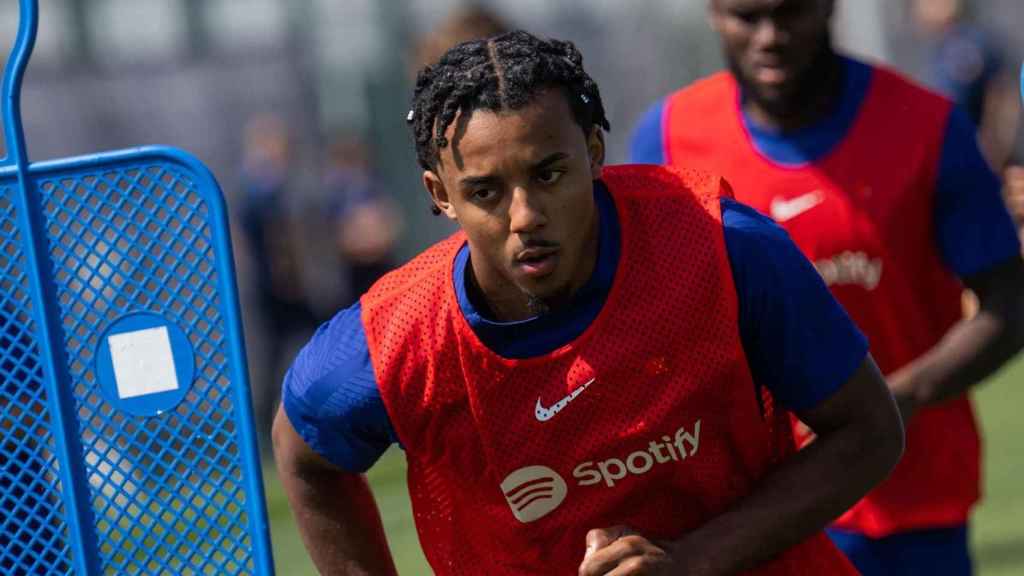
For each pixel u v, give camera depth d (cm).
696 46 4884
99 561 1098
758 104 1493
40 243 1084
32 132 4238
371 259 4225
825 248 1473
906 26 4575
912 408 1425
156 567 1093
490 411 1011
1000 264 1459
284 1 4516
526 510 1047
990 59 4059
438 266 1016
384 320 1018
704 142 1526
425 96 956
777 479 1028
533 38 952
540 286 949
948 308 1523
